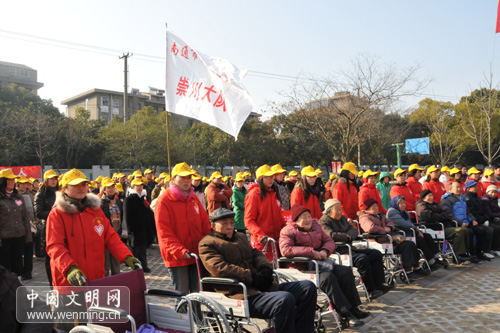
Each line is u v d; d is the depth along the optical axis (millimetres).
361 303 5590
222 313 3740
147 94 57531
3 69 54719
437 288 6625
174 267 4660
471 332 4715
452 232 8227
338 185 7434
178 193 4688
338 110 24500
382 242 6945
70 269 3590
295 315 4289
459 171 8641
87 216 3994
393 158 38812
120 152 30984
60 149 32844
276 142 36188
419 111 36031
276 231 6094
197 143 35688
